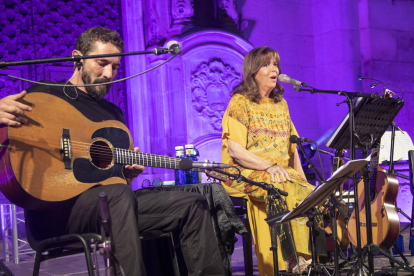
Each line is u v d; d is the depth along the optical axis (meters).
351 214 3.61
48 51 6.67
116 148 2.51
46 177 2.20
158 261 2.96
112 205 2.23
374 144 3.41
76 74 2.66
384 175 3.41
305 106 8.27
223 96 7.20
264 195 3.08
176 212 2.56
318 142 8.29
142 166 2.62
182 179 4.02
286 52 8.20
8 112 2.14
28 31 6.57
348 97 2.89
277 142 3.38
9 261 5.02
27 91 2.47
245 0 7.94
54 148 2.28
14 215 4.88
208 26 7.42
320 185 2.19
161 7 7.00
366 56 8.63
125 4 7.08
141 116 6.96
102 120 2.58
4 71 6.37
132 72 6.99
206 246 2.54
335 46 8.13
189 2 7.04
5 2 6.43
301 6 8.38
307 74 8.34
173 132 6.88
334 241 2.64
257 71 3.43
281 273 3.01
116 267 2.14
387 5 8.83
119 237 2.19
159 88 6.90
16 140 2.15
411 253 4.24
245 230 2.87
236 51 7.29
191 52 6.99
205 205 2.60
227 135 3.34
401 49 8.88
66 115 2.41
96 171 2.40
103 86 2.63
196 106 7.03
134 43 7.04
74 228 2.33
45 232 2.42
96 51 2.60
